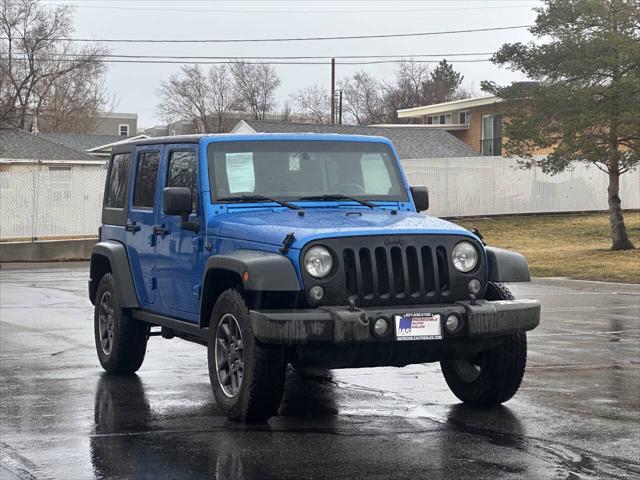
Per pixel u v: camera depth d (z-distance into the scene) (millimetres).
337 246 6082
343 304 6059
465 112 46750
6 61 46531
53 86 60062
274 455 5621
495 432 6219
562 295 16172
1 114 37719
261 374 6121
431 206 34375
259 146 7195
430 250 6305
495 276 6512
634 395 7500
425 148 41375
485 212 35031
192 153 7285
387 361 6227
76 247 25750
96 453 5680
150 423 6480
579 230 30312
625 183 36031
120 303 8203
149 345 10211
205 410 6895
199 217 6996
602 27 23156
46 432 6223
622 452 5719
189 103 75750
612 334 11094
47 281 18734
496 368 6816
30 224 26406
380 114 82875
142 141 8242
